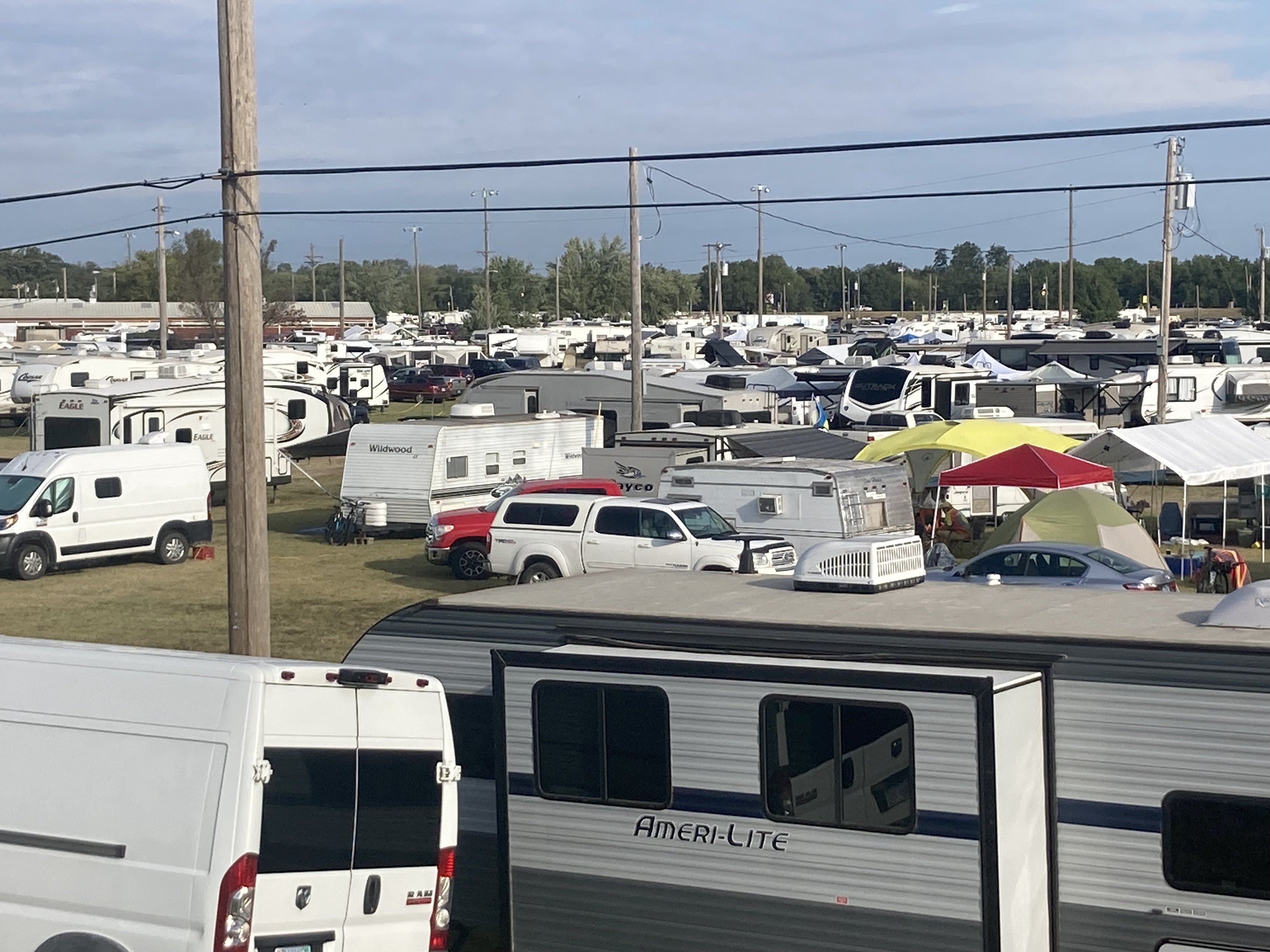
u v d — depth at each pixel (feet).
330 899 24.41
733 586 36.42
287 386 135.54
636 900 29.63
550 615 32.65
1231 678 25.25
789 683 27.68
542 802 30.63
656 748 29.30
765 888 28.14
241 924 22.84
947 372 154.92
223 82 40.73
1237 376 144.36
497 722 31.09
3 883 24.72
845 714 27.17
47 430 117.39
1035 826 26.78
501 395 131.64
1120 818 26.32
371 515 100.94
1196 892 25.58
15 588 83.87
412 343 282.56
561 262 486.38
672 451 93.81
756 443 99.35
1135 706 26.14
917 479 105.40
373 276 590.55
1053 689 26.94
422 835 26.12
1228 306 582.35
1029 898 26.61
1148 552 75.00
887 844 26.76
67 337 342.85
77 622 72.38
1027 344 188.85
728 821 28.50
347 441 126.72
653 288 478.59
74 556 88.79
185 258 347.97
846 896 27.25
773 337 282.77
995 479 80.43
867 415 151.84
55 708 24.72
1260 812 24.97
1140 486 119.75
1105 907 26.50
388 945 25.52
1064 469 79.92
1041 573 64.64
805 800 27.66
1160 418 119.14
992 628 28.81
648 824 29.43
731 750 28.45
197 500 95.35
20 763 24.85
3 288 638.12
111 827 23.89
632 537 73.82
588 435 111.75
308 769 24.20
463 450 102.06
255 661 24.36
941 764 26.11
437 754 26.53
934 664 27.71
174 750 23.66
